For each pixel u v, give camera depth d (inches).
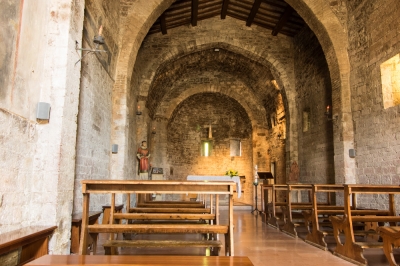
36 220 155.3
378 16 310.2
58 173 159.6
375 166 311.4
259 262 185.0
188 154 733.3
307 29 478.0
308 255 203.0
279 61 533.6
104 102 313.9
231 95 686.5
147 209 245.8
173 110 662.5
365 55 331.0
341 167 350.9
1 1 126.0
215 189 150.6
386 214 243.6
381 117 304.7
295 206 289.1
